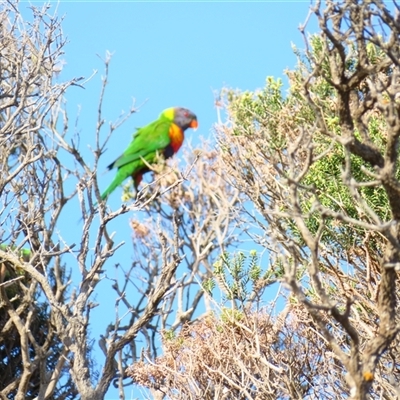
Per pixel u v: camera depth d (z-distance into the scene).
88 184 14.06
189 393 12.59
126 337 14.45
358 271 11.80
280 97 14.44
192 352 12.89
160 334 14.48
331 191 11.70
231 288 12.70
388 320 6.95
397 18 7.49
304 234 7.11
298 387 12.09
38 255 14.83
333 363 12.20
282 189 12.93
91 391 14.15
